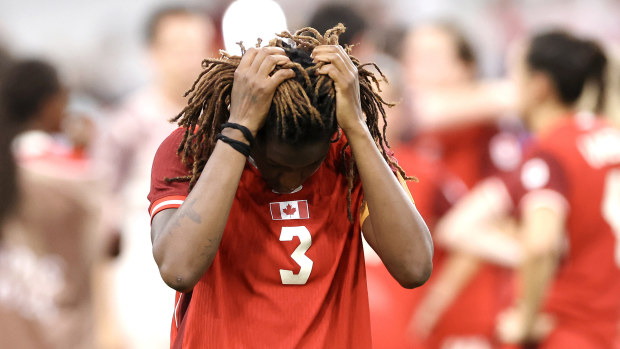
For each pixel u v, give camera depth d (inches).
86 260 571.8
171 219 301.7
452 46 764.0
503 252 642.8
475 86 772.6
